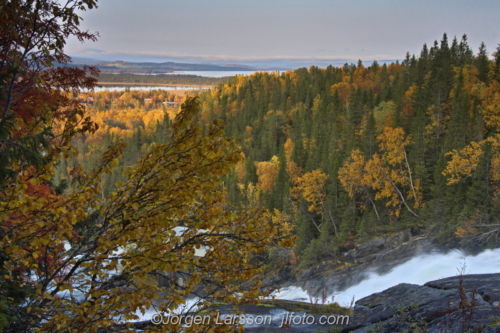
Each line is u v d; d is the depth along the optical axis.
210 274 5.31
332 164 62.31
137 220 4.79
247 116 156.12
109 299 4.73
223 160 4.75
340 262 48.84
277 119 134.38
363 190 58.44
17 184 4.59
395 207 56.97
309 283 47.22
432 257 42.94
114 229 4.87
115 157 4.91
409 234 48.88
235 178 75.12
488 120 66.00
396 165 61.59
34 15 5.52
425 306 7.12
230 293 5.23
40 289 4.84
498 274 8.38
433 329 5.87
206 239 5.30
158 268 4.89
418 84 106.00
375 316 7.79
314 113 128.25
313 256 50.50
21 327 4.73
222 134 4.82
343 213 56.47
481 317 5.60
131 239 4.98
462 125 60.53
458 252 42.94
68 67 6.83
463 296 5.45
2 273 5.20
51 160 5.00
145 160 4.91
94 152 124.19
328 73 196.38
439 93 70.50
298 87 178.00
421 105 78.75
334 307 10.91
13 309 4.84
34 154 4.67
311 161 71.44
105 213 5.02
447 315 6.10
